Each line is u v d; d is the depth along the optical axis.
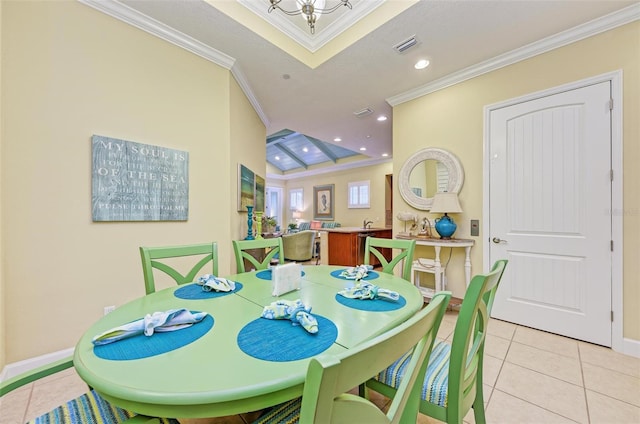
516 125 2.51
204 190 2.53
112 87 1.99
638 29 1.93
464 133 2.85
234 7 2.15
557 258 2.28
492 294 1.12
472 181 2.79
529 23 2.12
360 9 2.31
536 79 2.39
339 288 1.40
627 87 1.98
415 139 3.27
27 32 1.67
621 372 1.73
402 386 0.58
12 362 1.62
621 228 1.99
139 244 2.13
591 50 2.13
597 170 2.10
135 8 2.00
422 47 2.43
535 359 1.89
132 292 2.08
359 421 0.45
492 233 2.65
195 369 0.66
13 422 1.33
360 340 0.81
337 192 8.34
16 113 1.64
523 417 1.36
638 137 1.93
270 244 2.05
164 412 0.59
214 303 1.16
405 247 1.94
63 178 1.80
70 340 1.82
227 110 2.69
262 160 4.18
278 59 2.63
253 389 0.59
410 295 1.28
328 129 4.78
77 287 1.85
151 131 2.19
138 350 0.75
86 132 1.88
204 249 1.68
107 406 0.85
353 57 2.58
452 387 0.91
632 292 1.95
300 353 0.73
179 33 2.26
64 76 1.80
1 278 1.56
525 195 2.45
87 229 1.89
